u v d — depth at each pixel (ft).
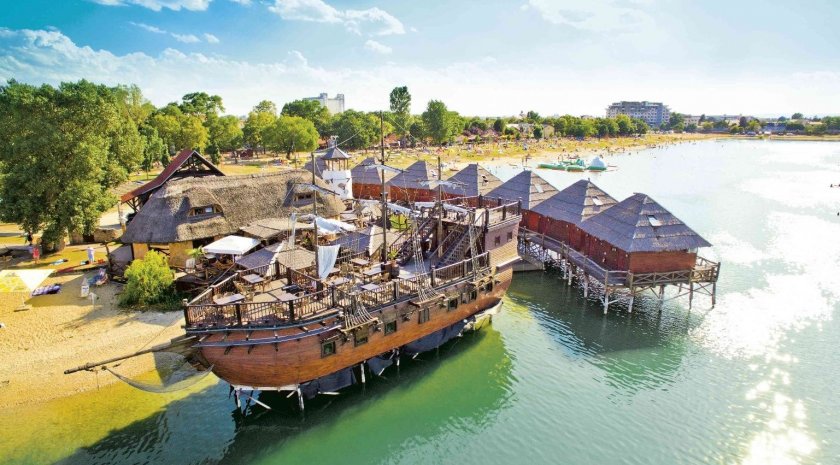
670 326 114.11
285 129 367.86
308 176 163.63
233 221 137.80
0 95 147.95
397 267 98.84
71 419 76.59
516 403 86.22
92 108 146.30
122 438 73.36
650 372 94.89
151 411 79.87
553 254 173.17
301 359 75.36
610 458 72.28
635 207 127.54
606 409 83.82
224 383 88.79
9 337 96.17
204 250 114.62
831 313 118.21
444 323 97.96
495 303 111.65
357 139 463.01
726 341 106.22
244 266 99.55
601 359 100.17
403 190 218.59
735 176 369.09
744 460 71.31
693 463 70.95
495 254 108.58
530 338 109.60
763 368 95.14
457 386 91.35
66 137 139.64
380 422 81.51
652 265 120.06
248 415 80.38
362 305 80.84
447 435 78.48
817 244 174.81
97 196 146.61
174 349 69.72
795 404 83.82
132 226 128.47
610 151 606.96
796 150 644.27
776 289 133.18
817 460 70.90
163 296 112.16
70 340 95.66
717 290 133.28
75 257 146.30
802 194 278.87
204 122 414.21
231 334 71.92
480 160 469.57
